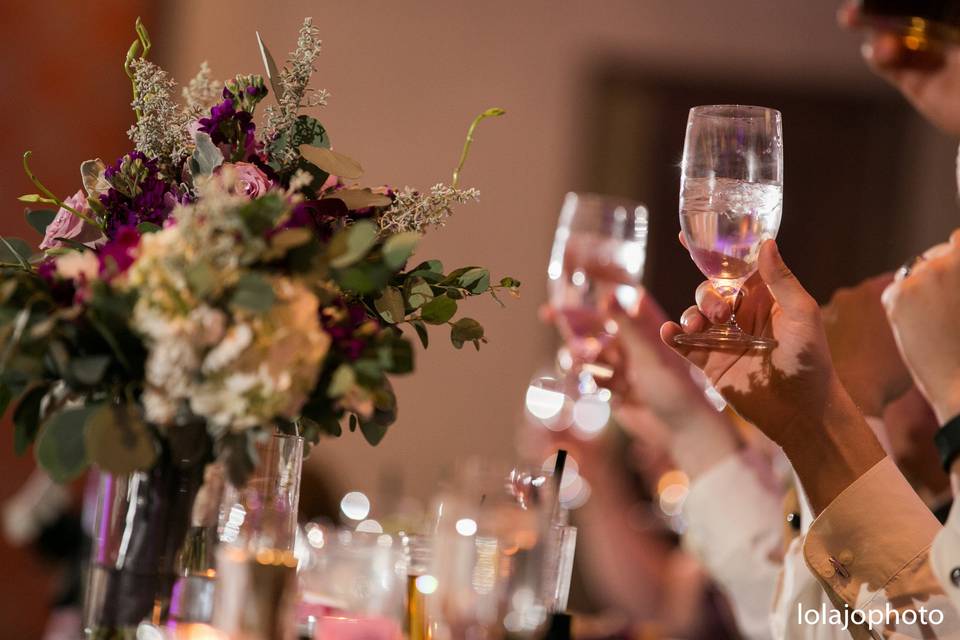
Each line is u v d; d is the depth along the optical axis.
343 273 1.39
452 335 1.66
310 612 1.85
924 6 1.73
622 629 2.98
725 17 7.14
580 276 2.48
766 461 2.78
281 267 1.35
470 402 6.57
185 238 1.29
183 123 1.61
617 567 3.58
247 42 6.15
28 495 4.21
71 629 2.74
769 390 1.62
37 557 4.28
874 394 2.24
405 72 6.77
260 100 1.63
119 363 1.34
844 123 7.27
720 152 1.56
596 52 7.01
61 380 1.38
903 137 7.25
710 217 1.56
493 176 6.83
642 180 7.02
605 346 2.51
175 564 1.42
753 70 7.16
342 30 6.69
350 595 2.01
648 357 2.52
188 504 1.42
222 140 1.55
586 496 3.62
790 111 7.25
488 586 1.61
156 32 6.02
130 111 5.95
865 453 1.64
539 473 1.71
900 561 1.61
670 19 7.09
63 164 5.85
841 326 2.28
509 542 1.62
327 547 2.04
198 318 1.26
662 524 3.64
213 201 1.31
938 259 1.65
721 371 1.62
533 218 6.83
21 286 1.33
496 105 6.85
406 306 1.62
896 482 1.65
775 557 2.63
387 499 3.42
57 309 1.33
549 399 2.77
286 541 1.47
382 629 1.66
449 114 6.80
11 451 5.61
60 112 5.84
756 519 2.65
